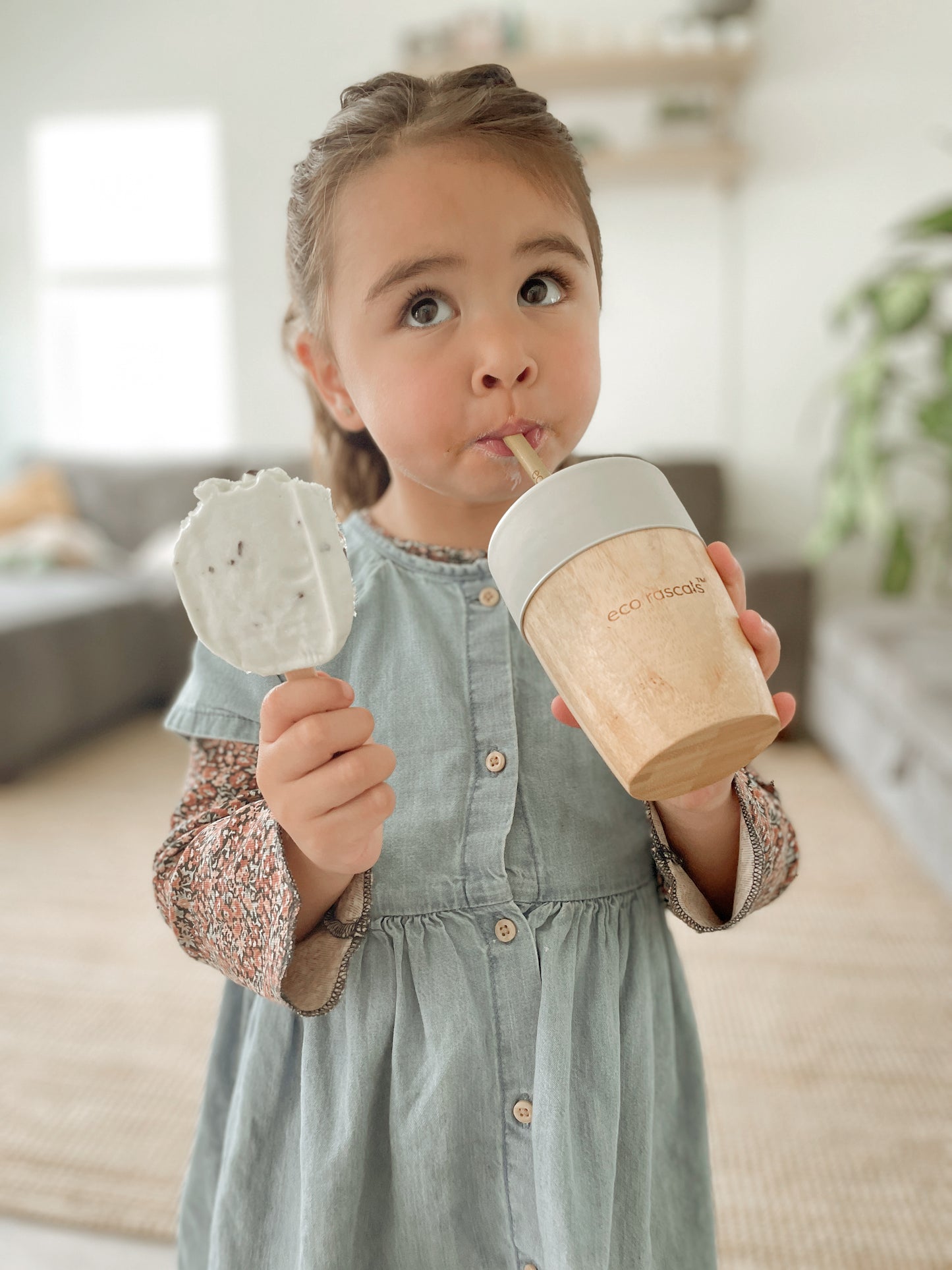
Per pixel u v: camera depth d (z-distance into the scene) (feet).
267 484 1.65
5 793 9.52
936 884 7.35
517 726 2.25
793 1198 4.44
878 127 12.87
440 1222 2.06
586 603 1.65
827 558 13.55
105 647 11.20
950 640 8.64
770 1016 5.78
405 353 1.97
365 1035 2.14
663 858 2.19
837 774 9.77
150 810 9.03
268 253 14.49
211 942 2.12
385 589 2.35
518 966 2.14
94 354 15.65
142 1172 4.64
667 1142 2.38
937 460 13.00
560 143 2.07
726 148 12.54
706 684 1.60
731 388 13.58
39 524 13.98
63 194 15.30
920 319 10.22
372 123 2.01
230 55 14.16
